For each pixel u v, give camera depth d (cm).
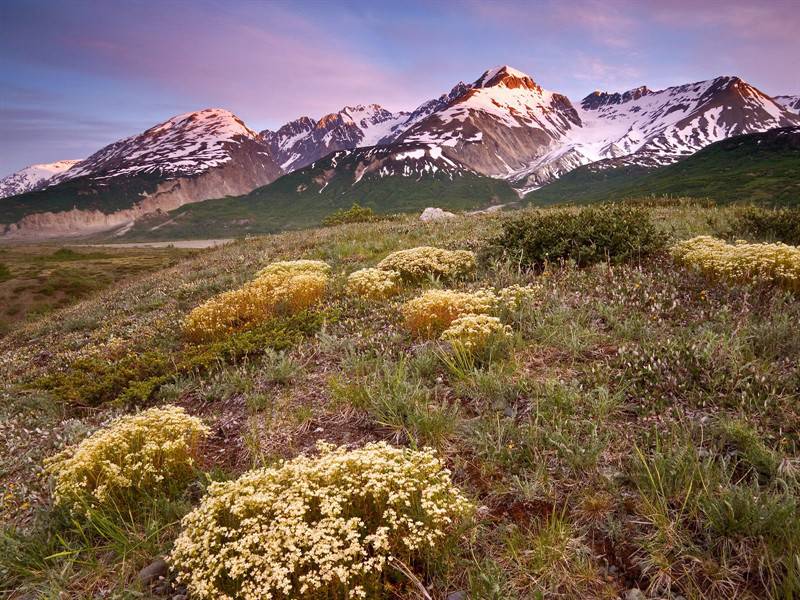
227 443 519
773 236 1025
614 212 1048
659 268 832
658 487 345
